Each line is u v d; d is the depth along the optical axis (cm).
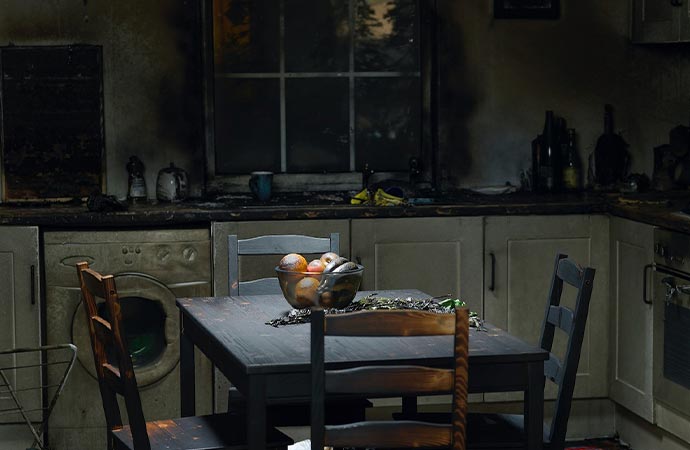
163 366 527
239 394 423
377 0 595
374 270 536
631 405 527
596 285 550
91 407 527
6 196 567
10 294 517
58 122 568
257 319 380
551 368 380
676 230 485
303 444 503
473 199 565
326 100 598
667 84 608
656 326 500
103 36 569
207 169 589
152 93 574
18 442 527
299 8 591
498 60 599
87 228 524
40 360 520
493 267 543
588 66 605
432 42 596
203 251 525
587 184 609
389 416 543
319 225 530
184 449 350
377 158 604
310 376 314
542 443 337
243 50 589
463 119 600
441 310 378
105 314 533
